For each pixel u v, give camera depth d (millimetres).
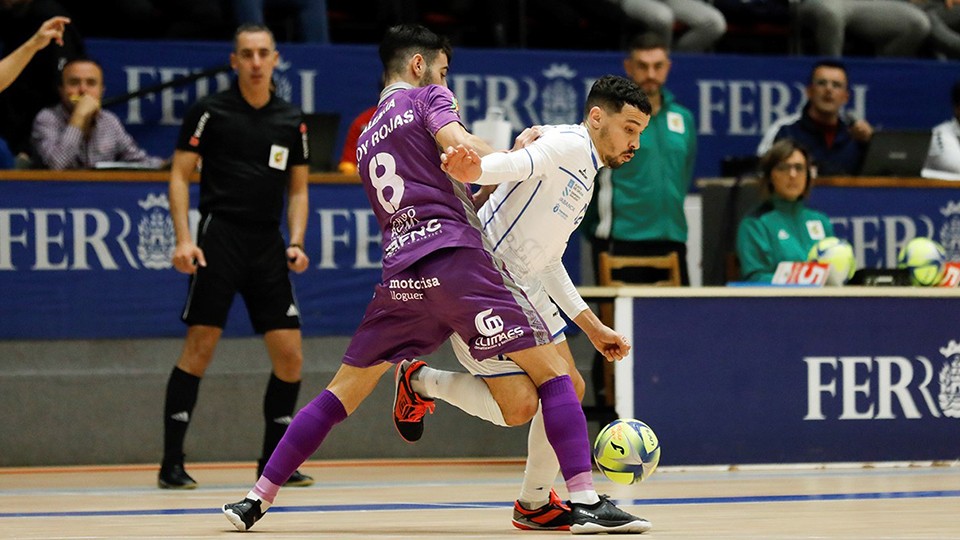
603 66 29750
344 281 26172
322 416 14031
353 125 27203
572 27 33219
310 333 26062
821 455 23969
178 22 30641
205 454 25938
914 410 24391
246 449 26141
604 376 25078
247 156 21562
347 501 18312
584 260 28406
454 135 13164
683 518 15211
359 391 14125
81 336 25266
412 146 13617
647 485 20672
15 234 24875
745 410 23719
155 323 25609
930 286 25203
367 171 13984
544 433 13867
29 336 25016
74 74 26750
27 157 27312
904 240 27844
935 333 24516
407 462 25953
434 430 26656
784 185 25516
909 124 31547
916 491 19391
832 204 27500
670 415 23438
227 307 21469
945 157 29797
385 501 18297
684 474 22797
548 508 14109
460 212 13508
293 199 22344
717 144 30391
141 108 28062
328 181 26062
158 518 15672
